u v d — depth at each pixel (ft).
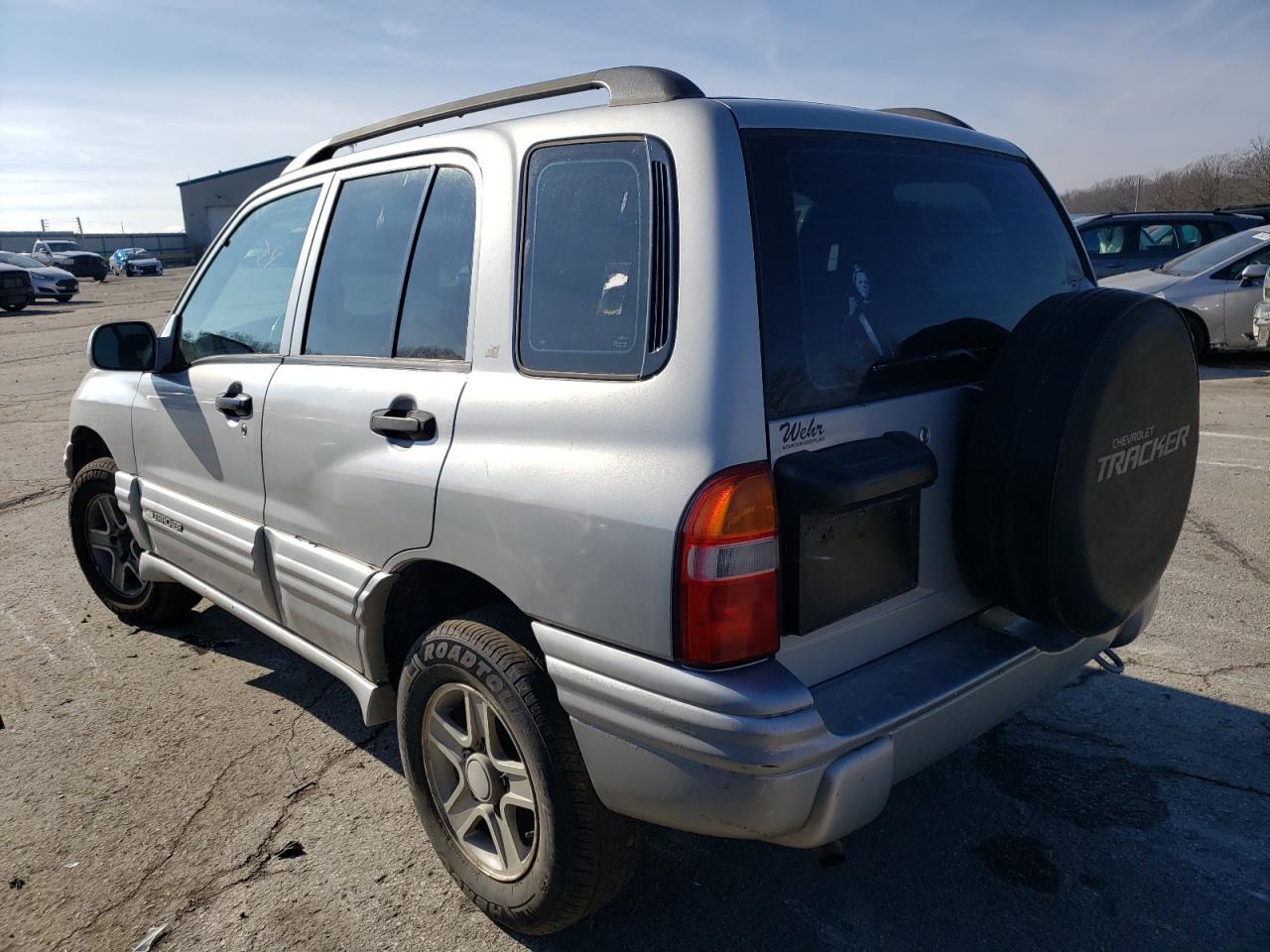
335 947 8.30
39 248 131.13
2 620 15.58
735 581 6.34
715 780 6.36
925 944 8.07
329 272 10.00
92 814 10.25
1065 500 7.15
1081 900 8.48
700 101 7.13
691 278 6.69
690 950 8.11
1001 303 8.73
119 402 13.43
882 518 7.14
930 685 7.20
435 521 8.09
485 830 8.71
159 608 14.60
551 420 7.26
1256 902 8.38
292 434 9.85
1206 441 24.44
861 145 7.84
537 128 8.01
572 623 7.04
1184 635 13.44
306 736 11.79
